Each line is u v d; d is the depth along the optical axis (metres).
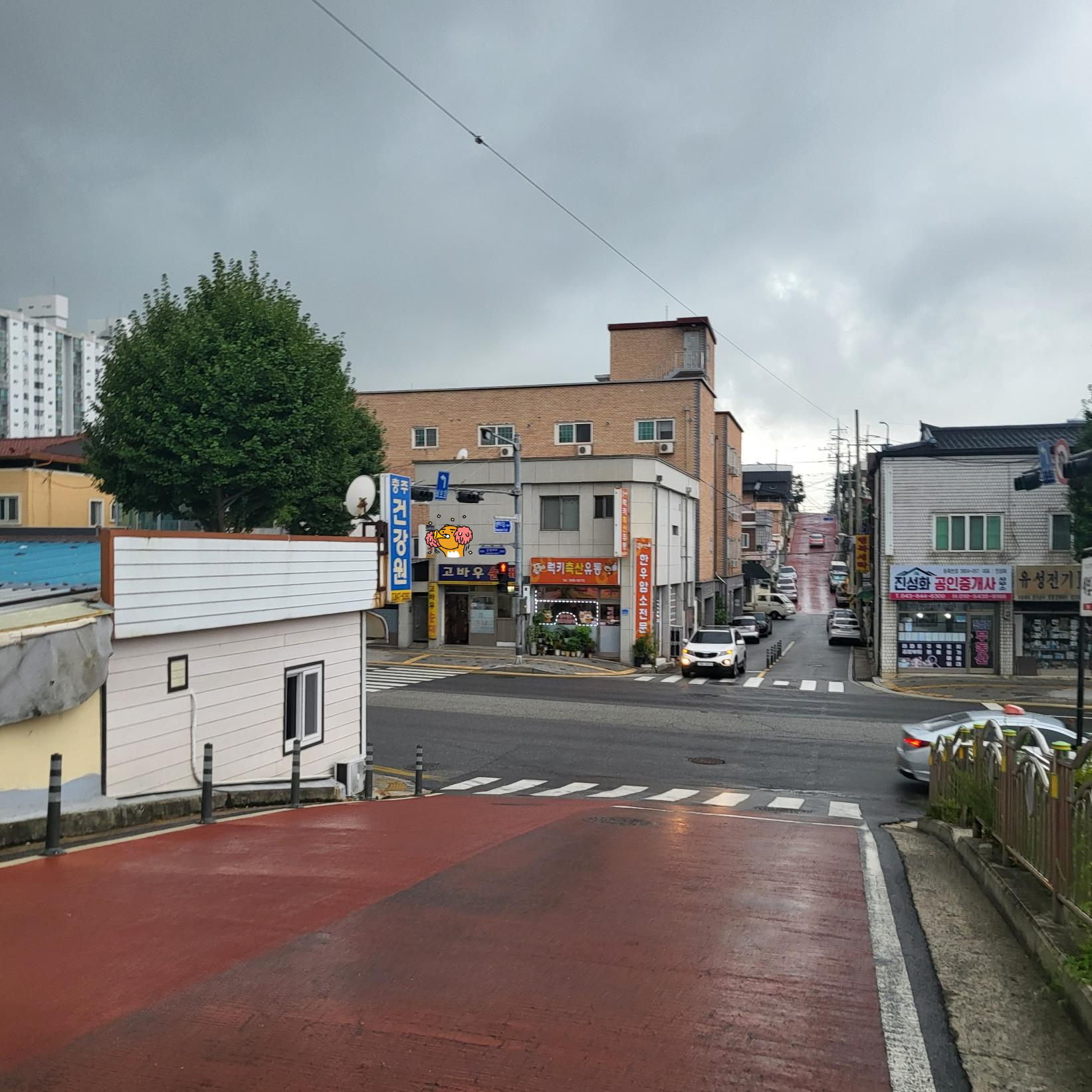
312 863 8.73
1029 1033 5.36
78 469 40.50
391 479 21.59
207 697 12.54
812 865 9.62
